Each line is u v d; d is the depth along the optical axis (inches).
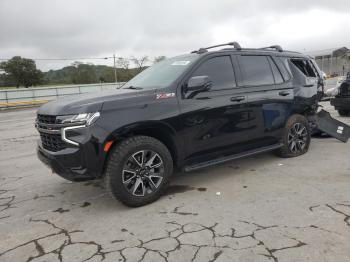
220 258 117.0
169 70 191.9
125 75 2454.5
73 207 170.1
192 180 198.8
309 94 242.1
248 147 208.7
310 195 166.9
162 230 139.6
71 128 149.3
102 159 152.0
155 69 208.2
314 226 135.2
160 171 168.9
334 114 464.1
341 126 282.5
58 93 1398.9
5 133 451.8
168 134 170.1
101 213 160.6
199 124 179.2
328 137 301.7
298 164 219.9
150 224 145.6
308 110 244.4
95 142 149.3
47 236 140.9
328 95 472.1
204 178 201.5
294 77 235.6
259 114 207.6
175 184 193.5
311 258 114.0
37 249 130.9
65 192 192.4
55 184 207.6
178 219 148.9
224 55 197.6
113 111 154.6
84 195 185.6
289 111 227.6
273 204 158.7
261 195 170.7
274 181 190.1
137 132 165.3
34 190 199.0
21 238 140.3
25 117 722.2
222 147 193.0
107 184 156.7
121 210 162.4
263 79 214.1
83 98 162.7
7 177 228.4
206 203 164.6
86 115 149.3
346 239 124.4
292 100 228.2
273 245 123.1
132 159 159.3
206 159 189.6
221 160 192.7
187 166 182.5
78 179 153.9
